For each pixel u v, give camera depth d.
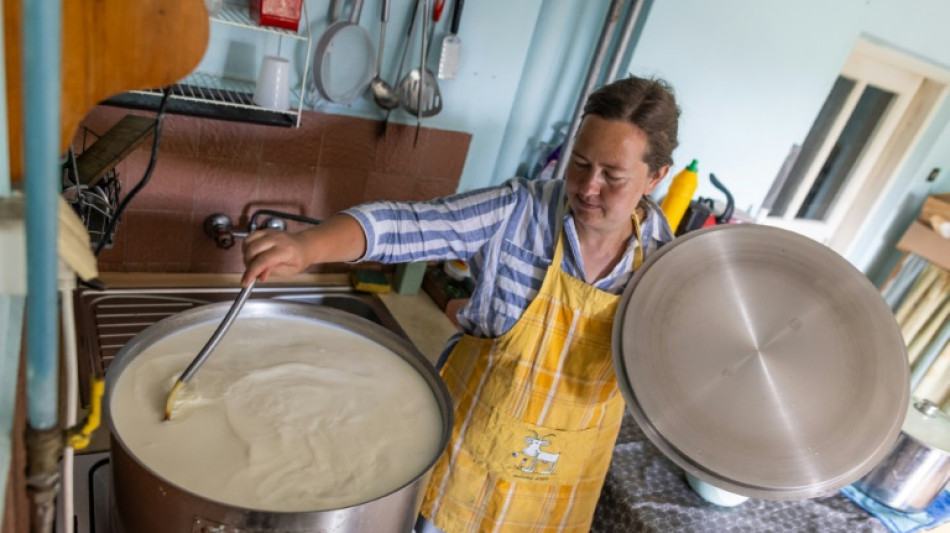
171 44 0.43
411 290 1.72
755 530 1.25
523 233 1.07
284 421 0.88
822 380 0.94
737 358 0.97
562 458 1.12
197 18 0.43
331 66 1.39
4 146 0.37
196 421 0.84
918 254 2.58
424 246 1.00
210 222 1.45
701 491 1.29
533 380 1.07
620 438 1.42
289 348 1.04
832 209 2.78
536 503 1.16
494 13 1.54
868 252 2.89
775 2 1.89
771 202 2.40
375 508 0.70
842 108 2.42
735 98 2.02
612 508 1.28
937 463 1.33
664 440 0.91
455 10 1.47
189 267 1.50
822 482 0.89
